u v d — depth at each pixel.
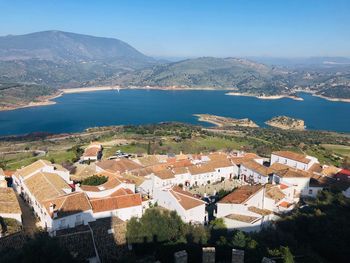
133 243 68.12
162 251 59.22
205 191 127.88
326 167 146.62
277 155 157.38
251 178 139.50
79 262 55.22
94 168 144.50
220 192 117.25
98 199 89.81
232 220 85.69
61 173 114.94
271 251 52.94
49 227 79.56
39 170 111.50
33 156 194.75
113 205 88.81
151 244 66.25
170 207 94.00
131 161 147.25
